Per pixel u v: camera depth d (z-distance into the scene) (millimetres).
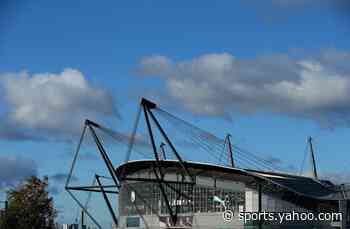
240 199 127812
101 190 134125
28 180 137500
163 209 137500
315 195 128250
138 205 142125
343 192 131625
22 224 133250
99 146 127938
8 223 132375
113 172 127625
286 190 129625
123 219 144250
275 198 128125
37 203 135750
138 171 143375
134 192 143375
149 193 140750
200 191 132875
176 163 134750
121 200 146000
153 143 118375
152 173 140375
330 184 148375
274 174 137000
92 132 127562
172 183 128125
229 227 127562
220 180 130875
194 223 132125
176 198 135875
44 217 136125
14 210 134000
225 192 129750
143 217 140750
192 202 133500
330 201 135375
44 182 138250
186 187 134875
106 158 127562
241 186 128125
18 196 135875
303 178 143750
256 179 126625
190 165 132750
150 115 116438
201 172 133250
